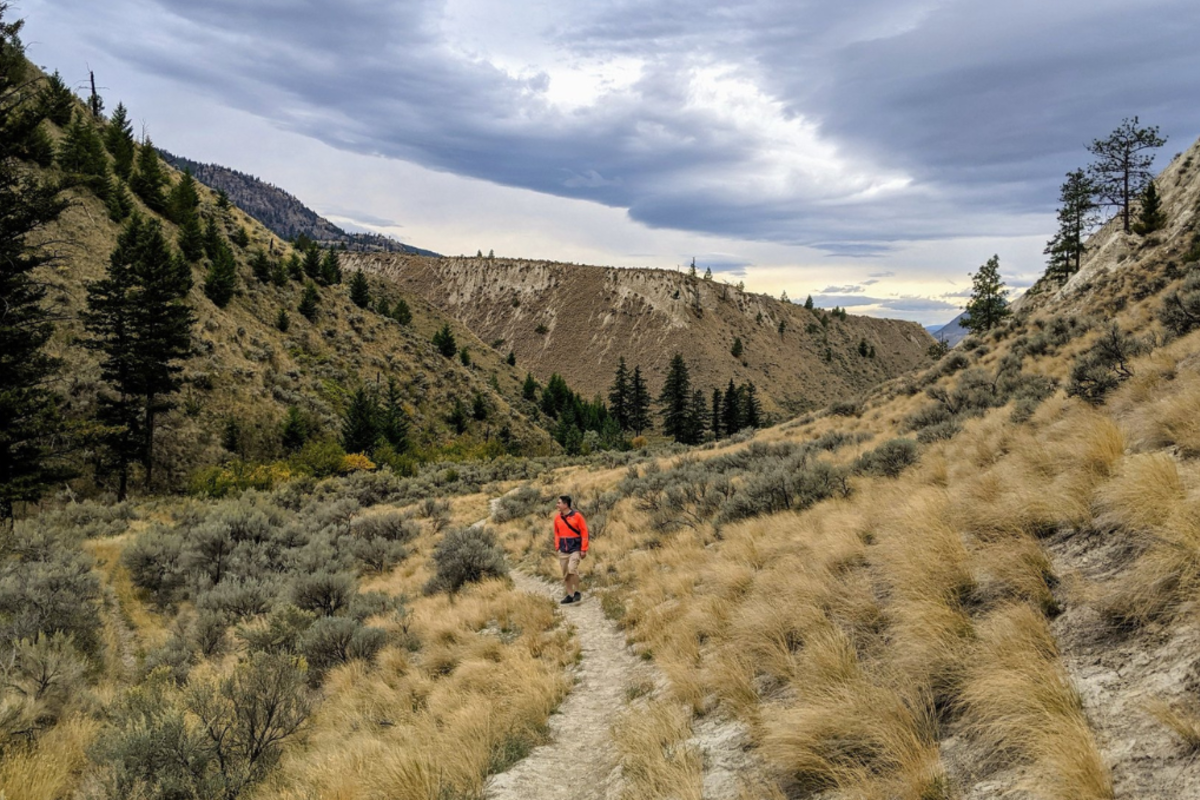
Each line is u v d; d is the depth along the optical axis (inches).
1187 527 125.1
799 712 135.8
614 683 245.0
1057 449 230.5
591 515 674.8
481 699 235.3
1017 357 879.7
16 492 838.5
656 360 7436.0
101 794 187.6
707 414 4522.6
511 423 3671.3
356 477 1498.5
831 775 120.2
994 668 122.8
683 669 208.8
